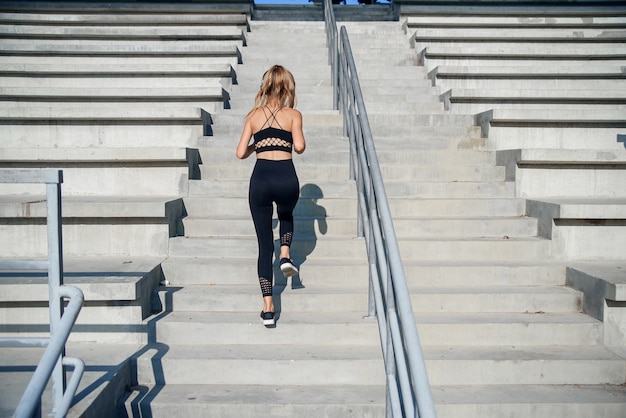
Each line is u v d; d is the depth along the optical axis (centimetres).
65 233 469
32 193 554
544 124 649
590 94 731
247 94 815
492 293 420
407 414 241
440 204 534
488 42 1009
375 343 389
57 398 271
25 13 1149
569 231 475
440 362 361
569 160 544
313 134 673
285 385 360
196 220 495
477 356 368
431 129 679
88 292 372
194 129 642
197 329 387
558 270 450
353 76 568
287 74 408
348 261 462
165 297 412
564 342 393
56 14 1149
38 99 720
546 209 486
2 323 378
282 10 1311
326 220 500
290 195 390
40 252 458
